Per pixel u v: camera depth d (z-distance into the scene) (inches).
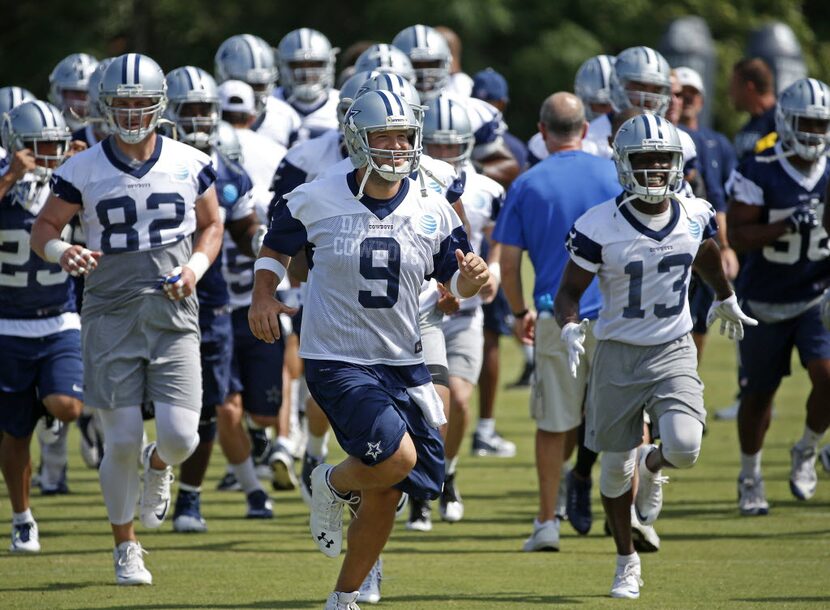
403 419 739.4
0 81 4473.4
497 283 1075.3
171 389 873.5
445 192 903.7
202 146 1088.2
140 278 868.6
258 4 4640.8
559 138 1045.8
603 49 4896.7
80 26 4507.9
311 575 904.9
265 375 1203.2
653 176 834.2
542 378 1002.7
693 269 940.0
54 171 874.1
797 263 1104.2
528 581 884.6
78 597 831.7
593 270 854.5
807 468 1176.2
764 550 984.9
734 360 2206.0
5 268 965.2
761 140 1443.2
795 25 5157.5
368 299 735.7
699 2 4950.8
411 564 945.5
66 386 974.4
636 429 858.1
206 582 880.3
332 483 751.1
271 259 763.4
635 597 832.9
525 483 1296.8
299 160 1092.5
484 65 4601.4
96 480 1330.0
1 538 1039.0
